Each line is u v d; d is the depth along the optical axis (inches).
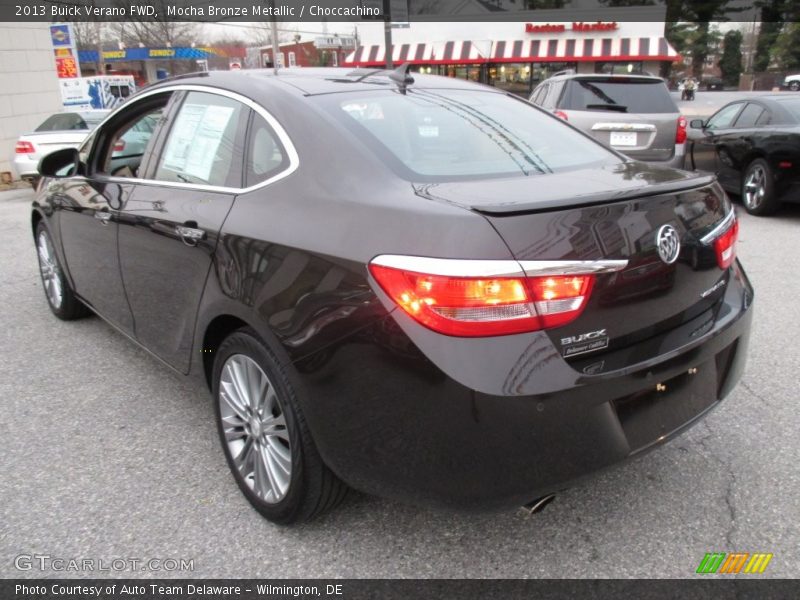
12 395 143.5
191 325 111.3
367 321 78.2
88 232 146.3
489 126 111.4
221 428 107.1
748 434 122.7
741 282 104.6
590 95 320.2
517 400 73.2
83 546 95.8
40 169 160.9
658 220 84.0
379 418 79.1
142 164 131.7
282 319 87.4
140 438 125.6
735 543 94.6
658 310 84.5
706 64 2178.9
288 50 1716.3
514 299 72.5
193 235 106.3
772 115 317.4
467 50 1146.7
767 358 155.3
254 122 105.5
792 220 311.1
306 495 92.4
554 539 96.3
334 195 88.7
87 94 641.6
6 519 101.7
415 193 84.0
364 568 91.2
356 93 109.3
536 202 77.0
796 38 2050.9
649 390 84.8
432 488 78.2
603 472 81.1
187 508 104.3
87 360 162.6
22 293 219.5
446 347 73.3
